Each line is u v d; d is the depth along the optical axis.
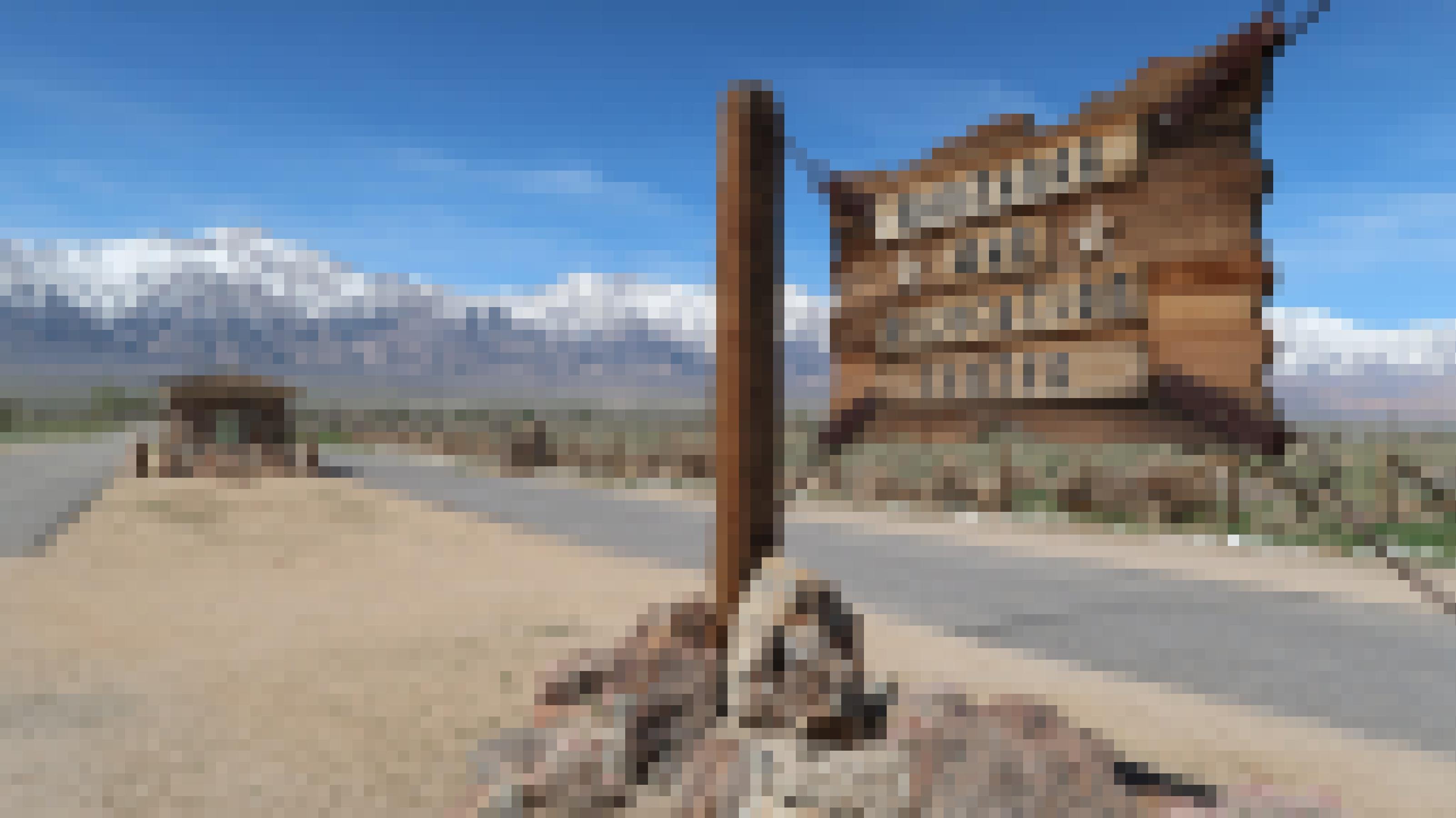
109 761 4.13
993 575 10.17
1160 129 2.08
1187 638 7.09
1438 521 11.21
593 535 13.40
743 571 3.84
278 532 12.23
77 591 8.19
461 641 6.20
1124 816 3.12
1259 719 5.04
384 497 17.33
